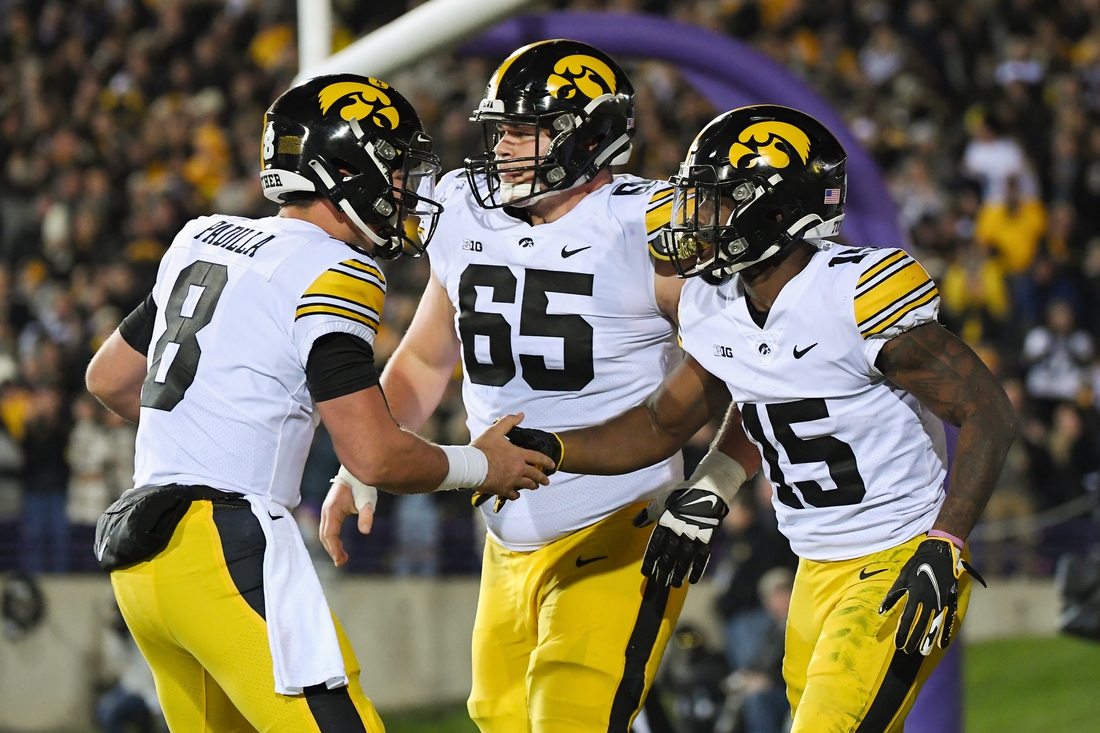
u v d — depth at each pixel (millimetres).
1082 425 29688
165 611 8820
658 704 13891
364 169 9523
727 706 20562
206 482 8930
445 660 27453
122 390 9891
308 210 9695
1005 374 31312
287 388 9055
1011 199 35406
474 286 10672
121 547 8734
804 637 10211
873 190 14711
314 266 9055
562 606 10625
